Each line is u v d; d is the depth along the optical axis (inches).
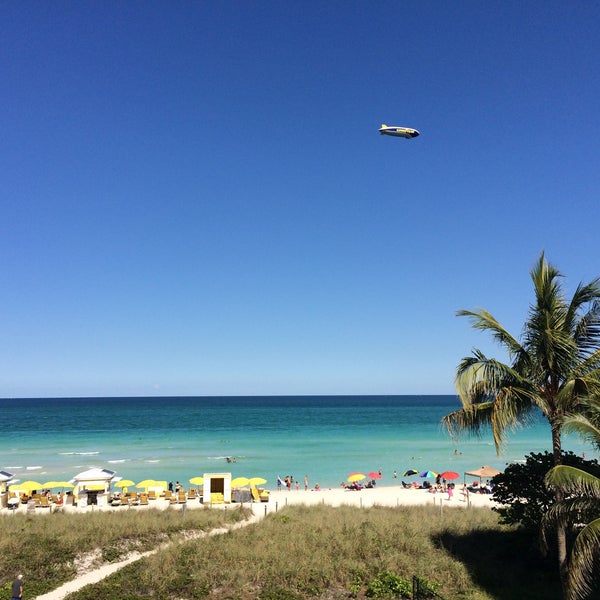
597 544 464.8
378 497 1519.4
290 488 1785.2
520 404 593.3
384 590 613.3
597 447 507.2
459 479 2009.1
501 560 711.1
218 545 759.1
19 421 4923.7
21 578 581.9
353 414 6127.0
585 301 599.5
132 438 3344.0
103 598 586.9
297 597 599.8
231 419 5260.8
